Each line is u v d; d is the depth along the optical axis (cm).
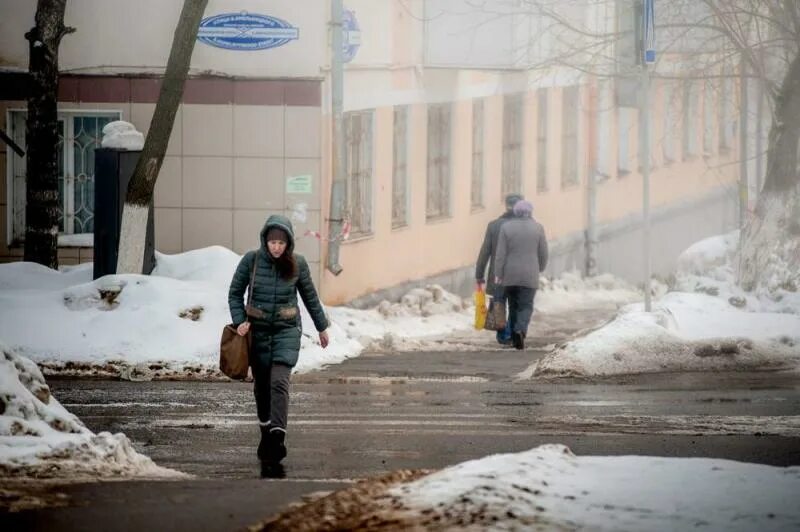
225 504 2094
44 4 5162
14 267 4988
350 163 5947
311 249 5619
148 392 3769
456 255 7081
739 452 2884
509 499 1956
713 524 1852
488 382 4072
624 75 6253
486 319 5150
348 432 3192
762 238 5662
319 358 4450
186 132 5594
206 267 5012
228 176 5606
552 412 3503
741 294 5406
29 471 2417
